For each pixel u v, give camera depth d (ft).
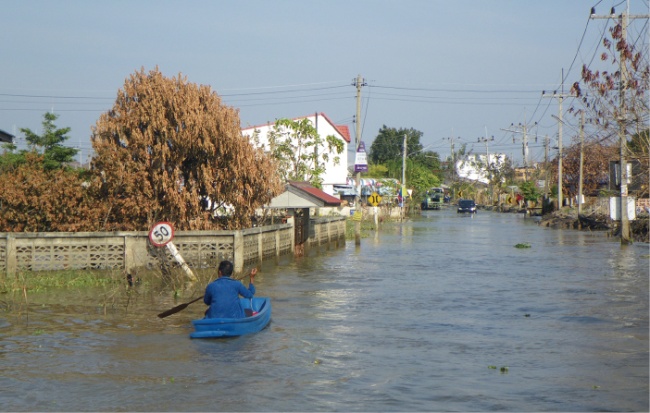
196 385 33.83
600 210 187.52
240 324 44.57
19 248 68.69
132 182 77.25
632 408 30.53
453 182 488.02
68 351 40.50
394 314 54.08
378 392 32.83
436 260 98.68
